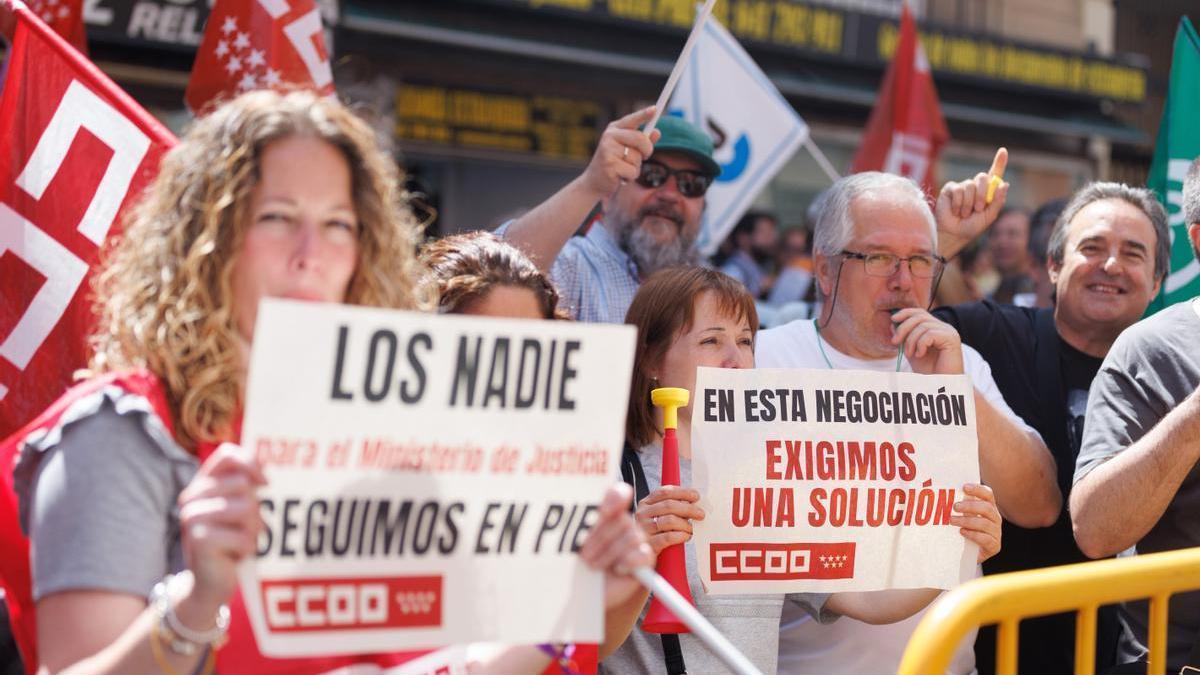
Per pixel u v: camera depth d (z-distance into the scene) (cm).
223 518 131
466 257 243
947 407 240
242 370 156
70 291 234
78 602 138
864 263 293
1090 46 1188
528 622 152
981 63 1082
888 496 234
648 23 920
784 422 230
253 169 154
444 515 149
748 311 259
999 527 239
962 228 331
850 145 1058
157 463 146
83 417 145
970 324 338
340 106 165
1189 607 267
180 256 154
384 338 145
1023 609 175
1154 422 271
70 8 332
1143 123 1223
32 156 239
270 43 315
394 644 147
